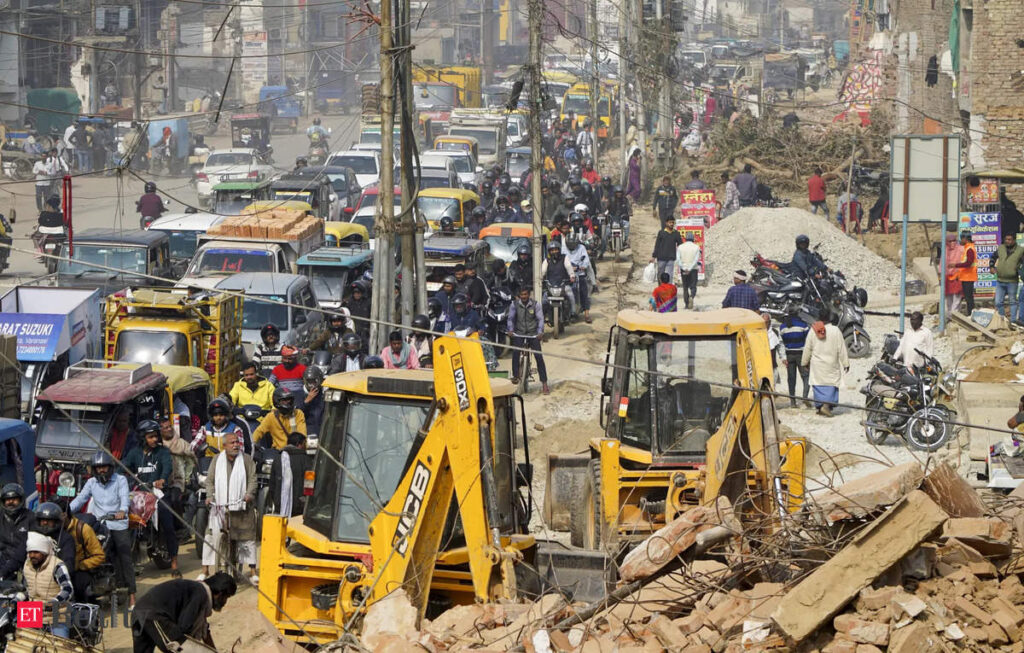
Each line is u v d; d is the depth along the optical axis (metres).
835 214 114.50
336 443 27.81
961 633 19.77
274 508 38.09
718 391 34.03
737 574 23.31
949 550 21.84
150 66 187.88
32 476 39.62
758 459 27.27
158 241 75.44
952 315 70.12
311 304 66.94
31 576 31.08
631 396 34.59
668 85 134.00
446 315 63.06
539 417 57.66
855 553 20.61
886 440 52.47
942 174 66.50
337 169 111.56
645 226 117.00
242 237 73.56
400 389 27.48
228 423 40.78
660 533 24.16
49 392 42.19
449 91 177.75
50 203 90.69
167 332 53.50
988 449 41.34
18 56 167.75
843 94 194.50
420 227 61.00
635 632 22.06
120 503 35.91
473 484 23.72
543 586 26.17
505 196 102.25
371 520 27.30
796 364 58.16
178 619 25.73
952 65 109.81
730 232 93.69
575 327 78.25
